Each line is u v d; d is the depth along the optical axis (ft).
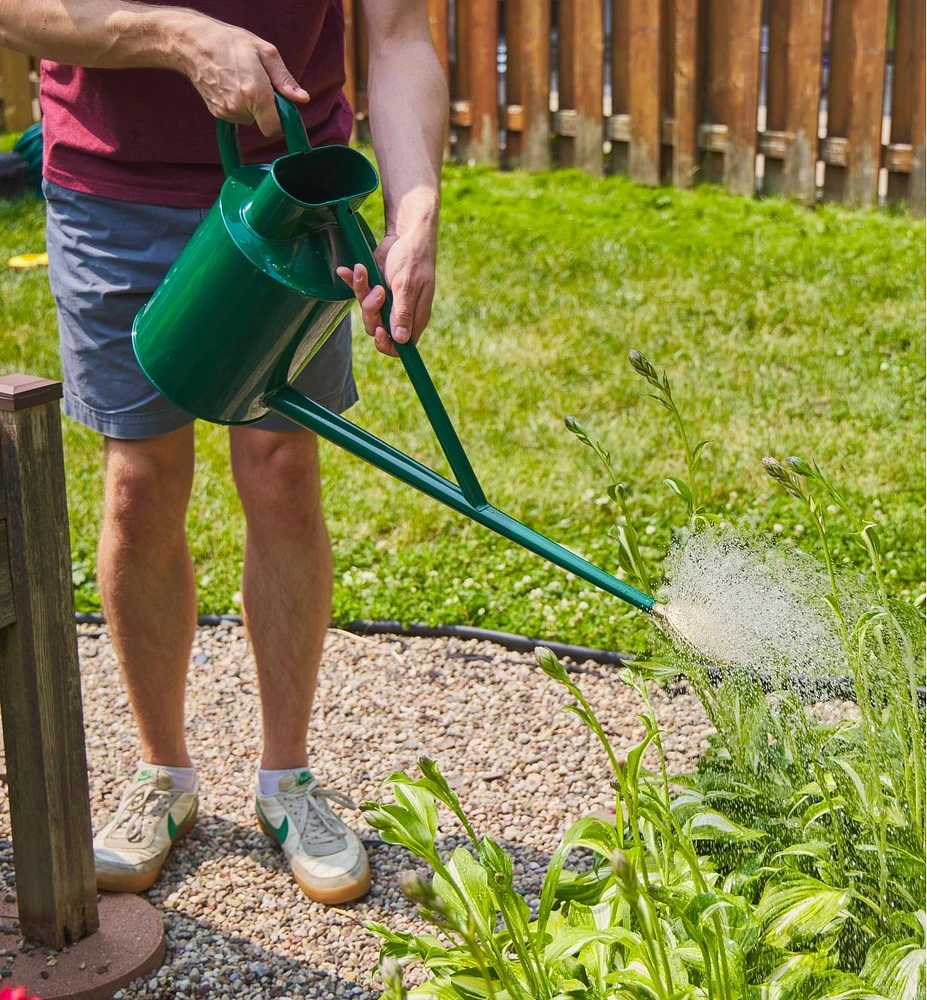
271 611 6.98
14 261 18.04
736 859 5.50
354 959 6.54
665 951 4.42
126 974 6.27
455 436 4.79
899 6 18.57
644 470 11.68
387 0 6.25
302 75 6.33
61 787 6.15
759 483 11.32
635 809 4.32
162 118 6.06
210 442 12.59
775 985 4.53
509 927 4.35
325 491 11.64
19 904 6.41
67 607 6.04
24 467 5.71
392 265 5.20
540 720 8.72
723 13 19.84
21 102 25.91
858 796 5.19
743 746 5.63
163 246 6.24
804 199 19.71
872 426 12.37
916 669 5.31
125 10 5.39
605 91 21.75
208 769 8.23
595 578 4.54
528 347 14.78
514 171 22.38
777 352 14.24
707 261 17.31
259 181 5.18
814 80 19.15
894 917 4.90
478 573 10.38
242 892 7.04
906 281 16.10
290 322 5.07
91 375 6.48
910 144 19.06
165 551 6.86
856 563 9.92
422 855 4.08
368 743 8.54
